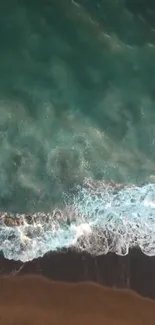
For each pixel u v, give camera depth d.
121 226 9.48
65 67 11.80
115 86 11.60
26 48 11.98
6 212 9.88
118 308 8.89
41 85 11.56
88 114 11.27
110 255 9.13
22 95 11.42
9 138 10.86
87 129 11.06
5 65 11.77
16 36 12.09
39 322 8.78
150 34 12.16
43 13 12.31
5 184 10.34
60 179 10.38
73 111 11.29
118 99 11.46
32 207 9.96
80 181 10.31
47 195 10.14
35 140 10.87
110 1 12.45
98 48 11.98
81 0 12.45
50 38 12.08
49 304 8.91
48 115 11.19
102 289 9.02
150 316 8.83
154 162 10.68
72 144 10.84
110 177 10.38
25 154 10.69
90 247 9.23
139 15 12.34
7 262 9.14
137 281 9.02
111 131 11.05
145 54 11.95
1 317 8.79
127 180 10.32
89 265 9.10
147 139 10.97
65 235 9.41
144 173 10.45
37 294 8.98
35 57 11.89
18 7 12.34
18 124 11.02
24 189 10.27
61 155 10.67
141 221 9.53
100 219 9.60
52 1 12.41
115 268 9.09
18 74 11.68
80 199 10.00
